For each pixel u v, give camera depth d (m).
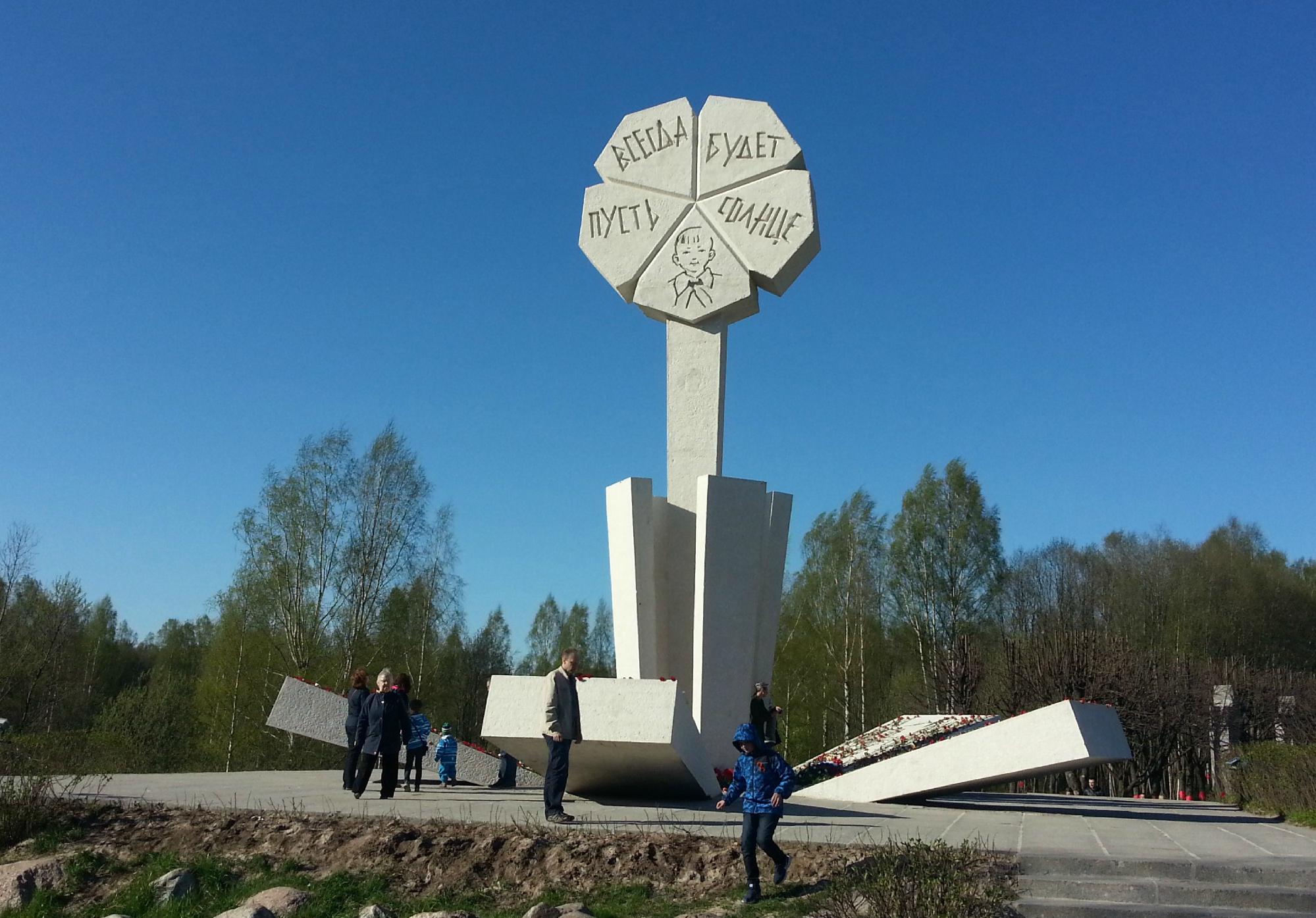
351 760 13.69
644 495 15.65
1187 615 47.97
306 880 8.90
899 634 41.09
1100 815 14.71
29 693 34.41
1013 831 11.04
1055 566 53.25
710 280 16.30
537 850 8.97
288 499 32.19
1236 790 19.72
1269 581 50.19
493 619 57.22
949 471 40.03
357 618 31.61
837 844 9.10
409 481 33.34
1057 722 13.45
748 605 15.15
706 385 16.33
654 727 11.48
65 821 10.18
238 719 30.88
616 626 15.81
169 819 10.22
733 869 8.59
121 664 58.44
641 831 9.49
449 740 15.84
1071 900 8.33
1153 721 29.11
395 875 8.84
